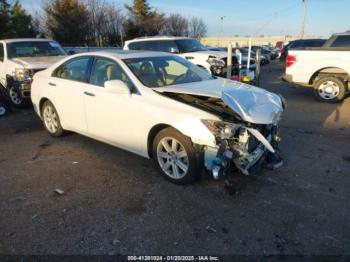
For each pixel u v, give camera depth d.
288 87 12.38
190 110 3.70
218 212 3.41
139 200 3.66
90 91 4.78
